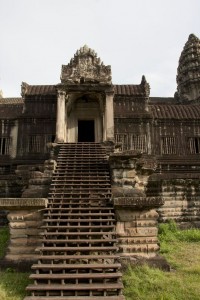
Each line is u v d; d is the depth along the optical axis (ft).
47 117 71.82
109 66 68.54
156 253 33.94
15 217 34.88
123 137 71.31
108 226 32.68
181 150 72.59
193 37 128.77
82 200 38.19
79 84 66.28
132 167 44.93
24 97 74.38
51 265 27.53
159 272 30.94
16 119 72.64
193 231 51.19
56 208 35.22
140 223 34.78
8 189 58.39
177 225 56.08
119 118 72.23
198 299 24.59
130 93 75.51
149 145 71.41
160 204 34.55
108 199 38.09
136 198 34.73
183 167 71.56
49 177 44.75
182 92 126.72
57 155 55.93
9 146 71.51
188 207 58.34
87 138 82.89
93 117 76.43
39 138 70.95
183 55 129.80
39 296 24.63
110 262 30.37
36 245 34.14
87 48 70.44
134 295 25.79
